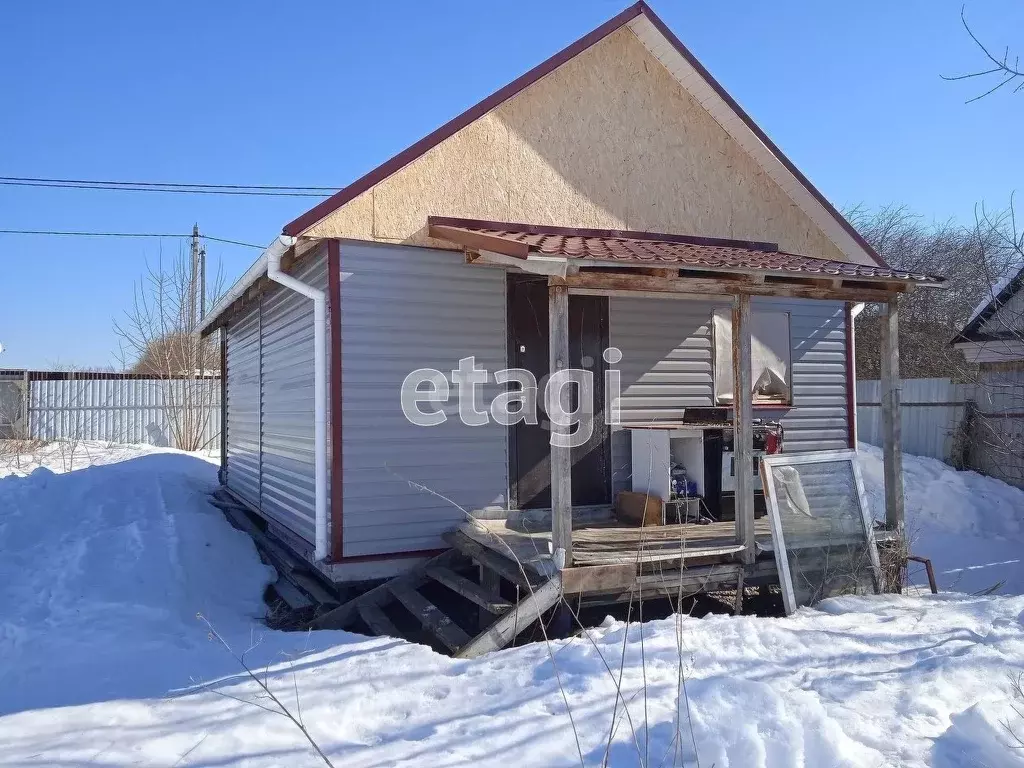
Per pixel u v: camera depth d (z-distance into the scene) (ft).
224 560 27.09
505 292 24.89
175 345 74.23
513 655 17.08
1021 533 35.22
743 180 29.07
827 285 22.62
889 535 23.43
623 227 26.81
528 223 25.35
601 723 13.16
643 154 27.40
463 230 21.59
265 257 23.45
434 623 19.85
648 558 19.60
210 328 43.62
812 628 18.43
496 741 12.76
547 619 20.11
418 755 12.37
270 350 31.27
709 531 23.00
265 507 31.89
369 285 23.16
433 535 23.81
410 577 22.53
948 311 63.41
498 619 18.72
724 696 13.38
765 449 26.14
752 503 21.34
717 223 28.45
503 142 25.13
